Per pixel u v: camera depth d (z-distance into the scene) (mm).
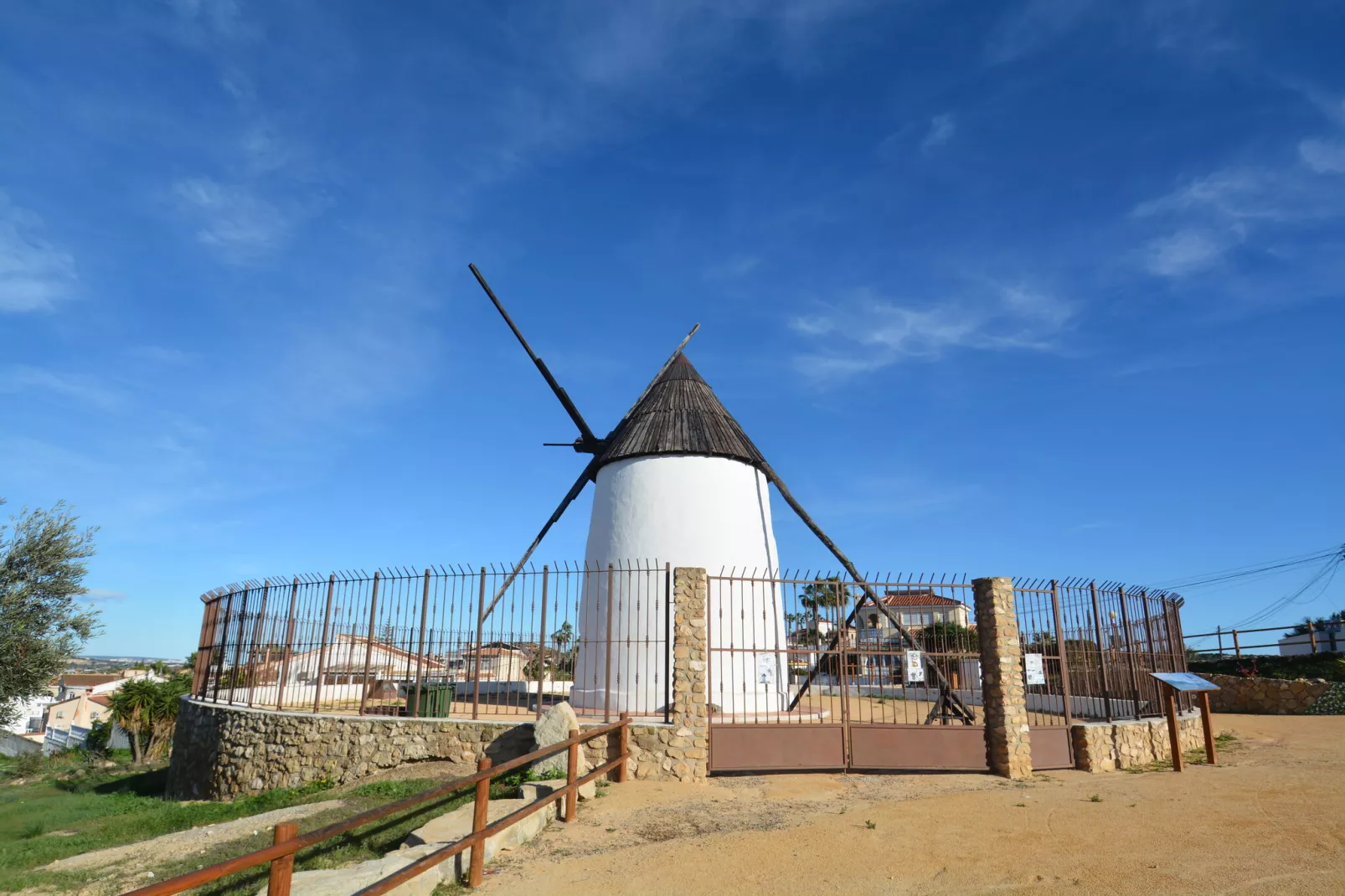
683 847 8680
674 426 18203
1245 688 22516
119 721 32906
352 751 13812
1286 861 7605
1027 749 12609
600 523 18281
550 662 16891
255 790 14594
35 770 31406
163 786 19750
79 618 21984
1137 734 13758
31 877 9633
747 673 16484
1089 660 14375
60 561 21859
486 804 7820
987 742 12812
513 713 14734
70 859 10734
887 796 10984
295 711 14820
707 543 17219
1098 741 13172
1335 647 25078
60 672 21891
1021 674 12969
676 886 7598
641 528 17422
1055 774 12672
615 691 16297
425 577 14352
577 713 14625
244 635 16906
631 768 12047
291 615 15367
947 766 12672
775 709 16344
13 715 21422
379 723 13781
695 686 12273
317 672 16078
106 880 9258
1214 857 7820
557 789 9945
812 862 8133
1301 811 9336
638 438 18266
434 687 14828
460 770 12945
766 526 18938
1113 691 14883
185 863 9719
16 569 21438
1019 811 9898
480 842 7672
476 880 7617
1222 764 13344
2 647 20375
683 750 12031
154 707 32875
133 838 11797
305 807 11836
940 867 7898
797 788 11461
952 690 14273
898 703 20641
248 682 17031
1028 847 8375
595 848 8750
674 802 10633
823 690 23328
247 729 15211
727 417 19250
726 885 7578
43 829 13891
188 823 12328
